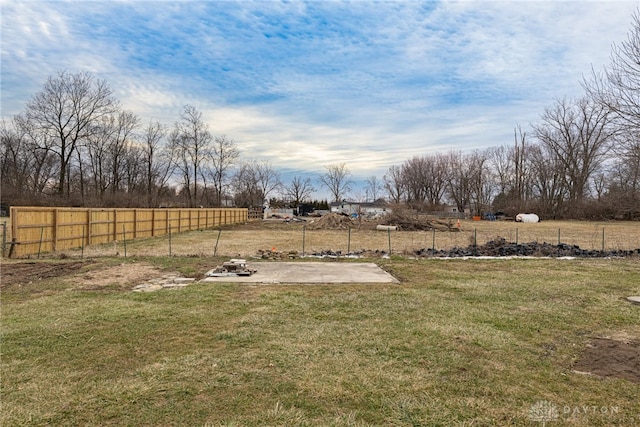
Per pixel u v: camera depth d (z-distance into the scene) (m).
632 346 3.99
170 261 9.88
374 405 2.76
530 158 49.66
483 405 2.76
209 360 3.54
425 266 9.51
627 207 20.16
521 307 5.57
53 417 2.56
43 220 12.11
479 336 4.25
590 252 12.26
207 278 7.65
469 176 59.59
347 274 8.21
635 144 12.60
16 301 5.79
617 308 5.55
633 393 2.95
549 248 12.82
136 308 5.36
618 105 11.43
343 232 24.59
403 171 68.94
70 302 5.70
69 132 31.61
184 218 23.80
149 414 2.61
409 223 27.92
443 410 2.69
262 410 2.67
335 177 76.44
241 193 58.06
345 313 5.20
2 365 3.41
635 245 16.11
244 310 5.31
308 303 5.71
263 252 11.59
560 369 3.42
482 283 7.37
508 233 23.92
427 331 4.42
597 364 3.53
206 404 2.75
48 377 3.17
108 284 7.06
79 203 31.61
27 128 30.70
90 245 14.41
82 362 3.50
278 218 49.03
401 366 3.44
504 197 55.00
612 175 20.81
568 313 5.25
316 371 3.32
